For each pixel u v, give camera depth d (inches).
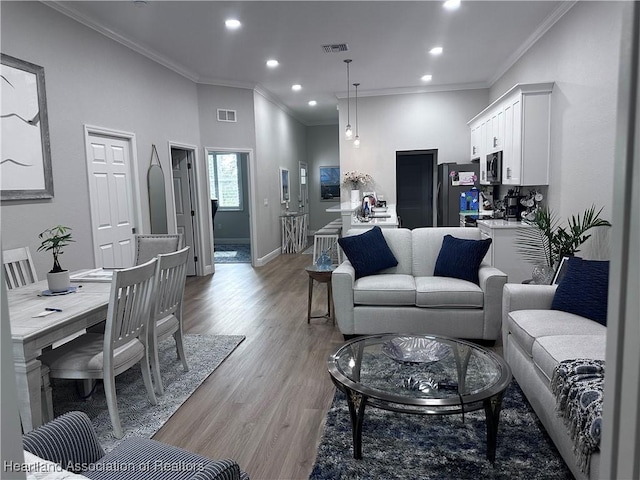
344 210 236.7
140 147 201.5
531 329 95.0
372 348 98.0
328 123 448.8
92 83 167.6
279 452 85.6
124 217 190.1
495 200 264.4
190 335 155.9
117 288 87.5
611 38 131.1
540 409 86.5
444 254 150.8
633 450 20.2
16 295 103.0
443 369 86.9
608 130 133.6
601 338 86.2
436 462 80.4
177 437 91.4
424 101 297.7
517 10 168.1
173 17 167.0
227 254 360.2
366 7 162.7
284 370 124.2
